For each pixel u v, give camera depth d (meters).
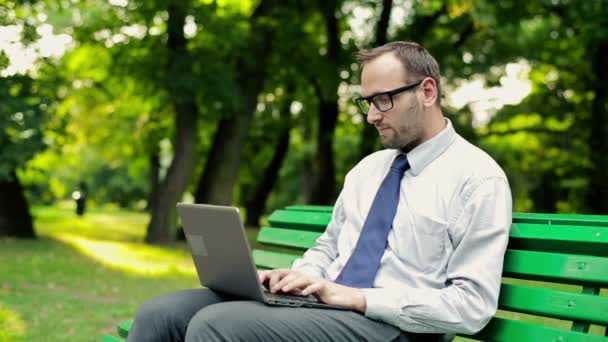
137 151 25.75
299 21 18.77
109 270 11.53
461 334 2.78
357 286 2.93
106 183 49.44
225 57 17.95
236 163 18.12
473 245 2.74
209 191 18.02
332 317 2.69
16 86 12.52
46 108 12.82
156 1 16.38
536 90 21.81
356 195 3.25
